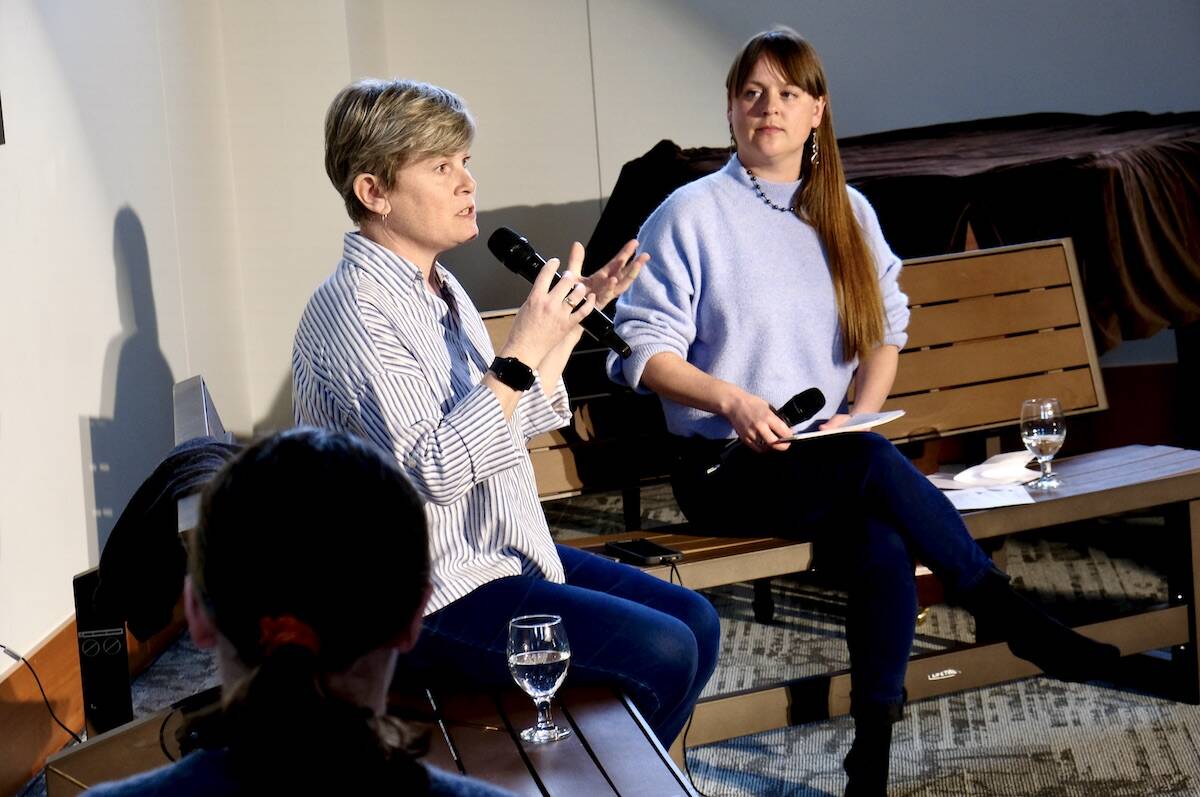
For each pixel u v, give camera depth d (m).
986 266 3.67
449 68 6.92
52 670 2.78
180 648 3.62
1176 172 4.29
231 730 0.76
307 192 4.68
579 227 7.03
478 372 2.22
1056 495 2.84
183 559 1.90
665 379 2.84
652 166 5.26
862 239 2.98
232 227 4.62
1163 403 5.52
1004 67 6.57
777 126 2.92
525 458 2.23
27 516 2.73
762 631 3.70
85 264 3.15
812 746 2.87
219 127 4.52
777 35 2.95
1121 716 2.91
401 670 2.05
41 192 2.90
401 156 2.05
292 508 0.77
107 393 3.25
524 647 1.77
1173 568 2.96
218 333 4.35
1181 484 2.89
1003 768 2.67
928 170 4.55
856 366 3.25
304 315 2.08
